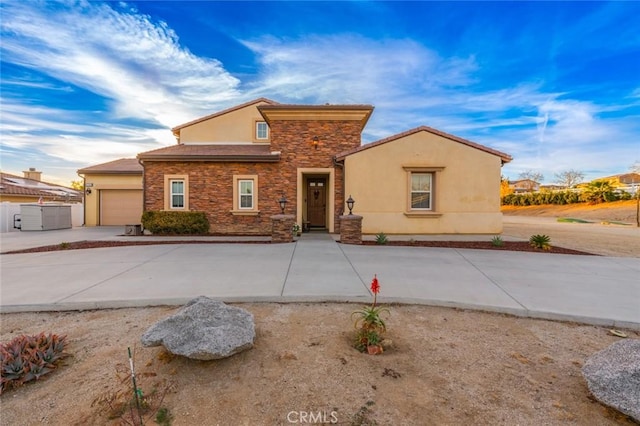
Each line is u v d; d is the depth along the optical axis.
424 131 11.34
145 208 12.58
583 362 2.87
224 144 16.38
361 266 6.38
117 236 11.84
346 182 11.38
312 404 2.26
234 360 2.82
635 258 7.42
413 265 6.49
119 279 5.38
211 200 12.55
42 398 2.32
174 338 2.72
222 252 7.91
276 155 12.23
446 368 2.74
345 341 3.23
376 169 11.37
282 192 12.42
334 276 5.57
